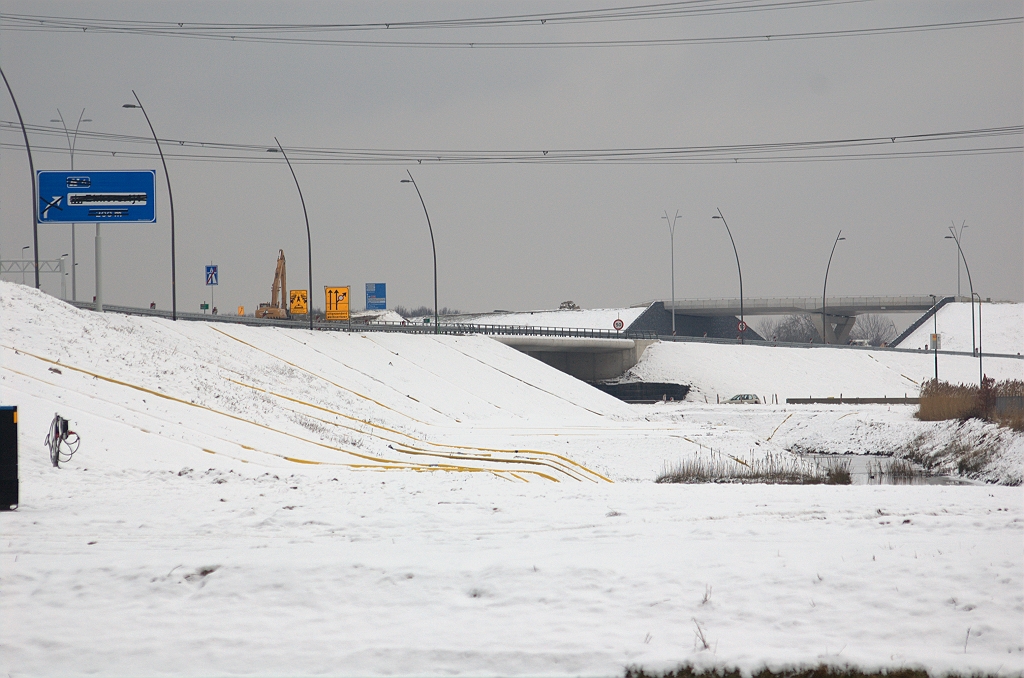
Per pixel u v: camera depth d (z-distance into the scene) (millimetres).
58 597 42594
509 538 53344
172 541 52781
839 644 37750
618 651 37375
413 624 40000
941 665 35844
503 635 38875
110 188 190500
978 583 43031
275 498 71375
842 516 62031
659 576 44031
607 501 70125
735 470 139750
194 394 140875
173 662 37531
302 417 153500
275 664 37312
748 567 45094
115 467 87375
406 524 58344
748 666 36125
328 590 43000
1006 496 76000
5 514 62688
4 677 36625
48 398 107562
